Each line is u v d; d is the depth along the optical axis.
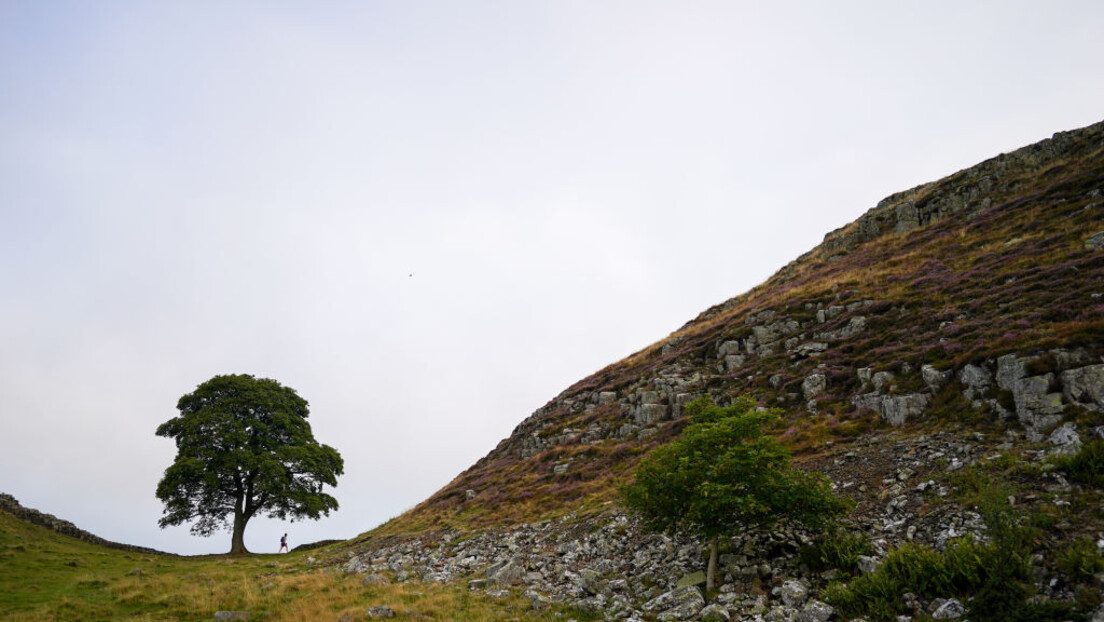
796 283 60.47
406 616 18.64
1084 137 53.84
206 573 28.95
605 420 47.75
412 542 35.84
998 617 11.53
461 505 43.25
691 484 18.27
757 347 44.91
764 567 17.19
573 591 20.20
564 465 42.25
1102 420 17.95
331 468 47.62
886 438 24.73
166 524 41.78
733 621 14.82
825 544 16.92
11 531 35.88
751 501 16.20
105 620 19.06
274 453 43.47
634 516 25.92
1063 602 11.30
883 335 35.25
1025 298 29.69
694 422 22.23
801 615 14.16
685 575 18.78
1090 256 30.95
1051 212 43.03
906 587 13.91
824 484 17.94
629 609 17.59
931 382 26.53
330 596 22.30
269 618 19.52
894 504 18.64
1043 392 20.39
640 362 59.66
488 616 18.14
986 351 24.84
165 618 19.50
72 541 39.34
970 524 15.70
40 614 19.03
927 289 39.31
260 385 47.16
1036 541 13.40
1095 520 13.74
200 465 39.31
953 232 51.00
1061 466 16.31
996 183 55.75
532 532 30.27
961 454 20.23
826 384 33.22
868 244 62.38
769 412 19.16
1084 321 23.52
